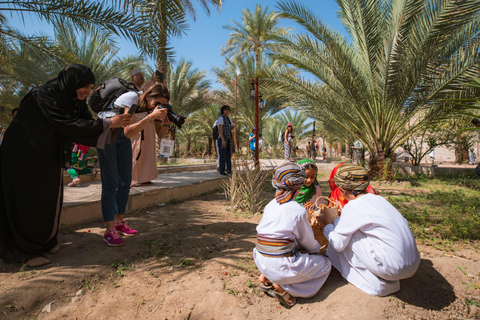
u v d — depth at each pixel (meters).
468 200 5.95
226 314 2.26
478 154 19.17
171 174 7.81
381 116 9.03
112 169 3.13
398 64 7.78
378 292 2.34
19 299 2.21
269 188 7.24
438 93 8.02
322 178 10.28
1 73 8.61
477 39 7.62
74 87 2.61
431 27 7.18
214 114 25.45
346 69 8.42
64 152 2.69
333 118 9.98
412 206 5.46
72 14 5.74
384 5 8.41
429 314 2.28
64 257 2.88
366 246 2.35
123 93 3.05
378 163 9.33
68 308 2.23
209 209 4.97
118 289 2.48
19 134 2.54
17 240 2.62
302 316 2.22
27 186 2.56
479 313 2.33
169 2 5.21
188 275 2.72
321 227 2.89
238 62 21.48
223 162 7.56
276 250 2.29
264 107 22.08
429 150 10.96
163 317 2.22
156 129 3.43
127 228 3.52
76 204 3.73
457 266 2.88
